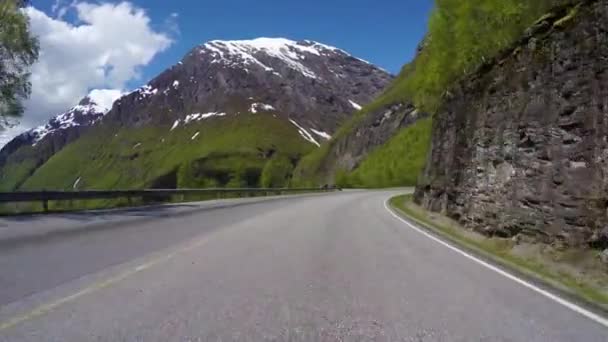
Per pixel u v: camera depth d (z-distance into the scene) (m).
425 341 4.76
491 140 14.26
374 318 5.48
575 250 9.23
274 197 40.41
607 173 8.75
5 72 23.89
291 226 15.80
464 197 16.50
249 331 4.95
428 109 26.38
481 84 16.16
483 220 14.10
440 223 17.94
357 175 94.81
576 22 10.34
